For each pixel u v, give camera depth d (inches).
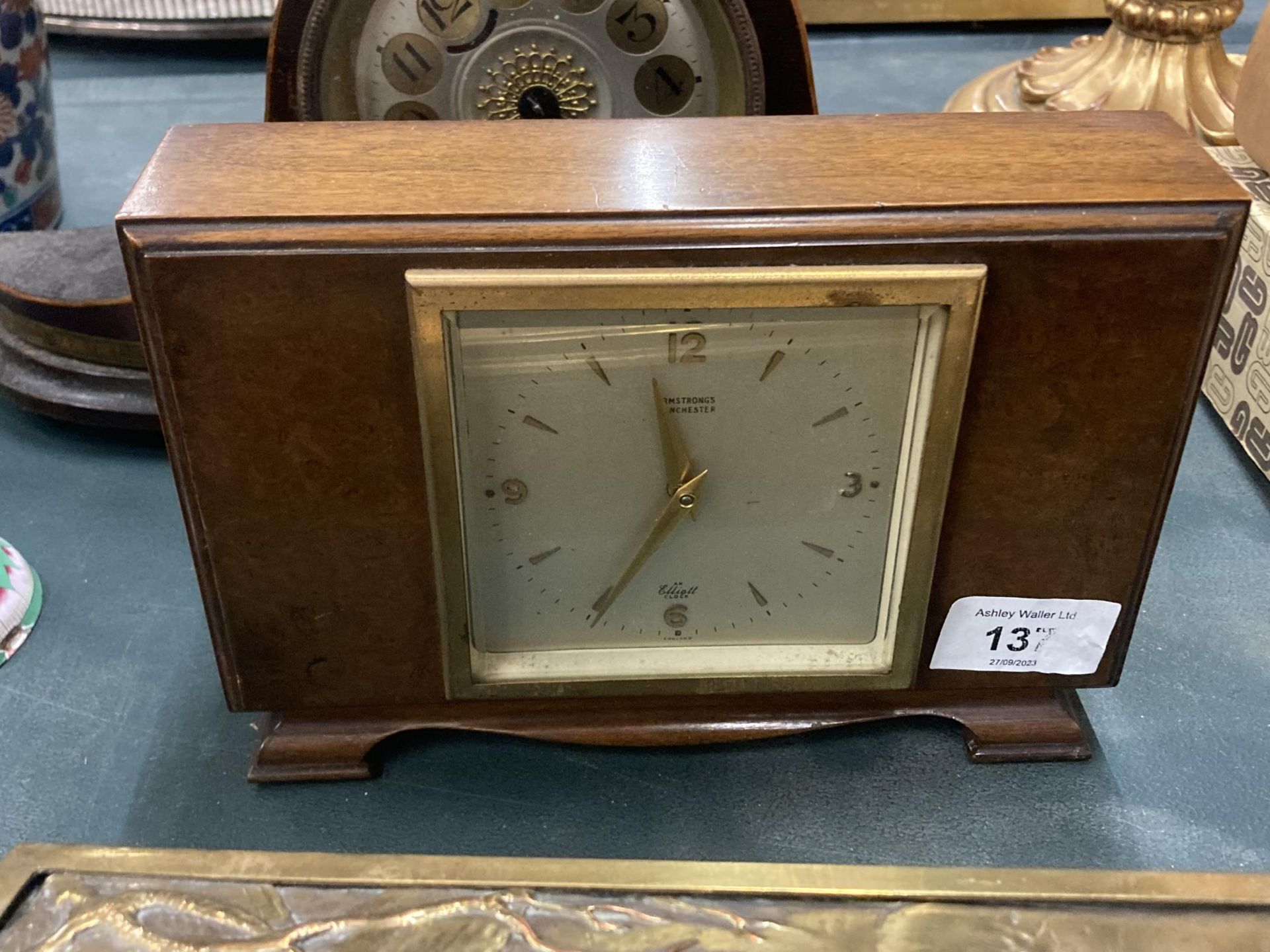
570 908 23.1
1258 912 23.0
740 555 28.5
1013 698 30.7
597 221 23.5
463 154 25.8
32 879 23.5
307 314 24.0
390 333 24.3
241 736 31.1
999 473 26.5
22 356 41.8
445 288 23.5
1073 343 24.8
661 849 28.3
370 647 28.6
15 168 53.9
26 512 38.8
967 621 28.8
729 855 28.2
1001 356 24.9
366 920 22.9
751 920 22.9
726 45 38.8
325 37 37.9
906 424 26.3
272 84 38.4
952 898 23.2
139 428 40.9
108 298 39.7
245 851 24.4
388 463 25.9
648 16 38.2
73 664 33.1
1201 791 29.7
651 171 25.0
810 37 81.4
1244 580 36.2
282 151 25.9
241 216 23.3
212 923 22.8
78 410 40.8
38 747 30.6
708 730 30.4
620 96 39.6
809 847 28.4
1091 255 23.7
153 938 22.6
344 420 25.3
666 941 22.6
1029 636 29.1
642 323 24.8
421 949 22.5
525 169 25.2
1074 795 29.6
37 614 34.6
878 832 28.7
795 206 23.6
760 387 25.9
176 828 28.7
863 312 24.7
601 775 30.2
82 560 36.9
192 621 34.6
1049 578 28.2
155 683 32.6
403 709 30.2
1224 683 32.7
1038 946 22.5
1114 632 29.1
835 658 29.6
